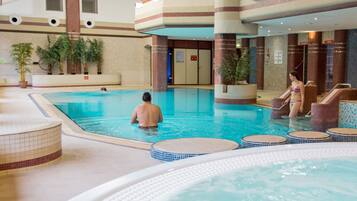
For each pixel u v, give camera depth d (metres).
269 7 10.85
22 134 4.14
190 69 22.92
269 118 9.55
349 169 3.56
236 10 12.15
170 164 3.19
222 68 12.46
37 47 19.38
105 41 21.03
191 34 16.98
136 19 15.85
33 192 3.44
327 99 8.45
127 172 4.00
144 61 22.09
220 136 7.52
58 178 3.84
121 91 17.50
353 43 14.27
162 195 2.57
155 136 7.45
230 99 12.42
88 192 2.50
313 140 5.09
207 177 3.00
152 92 16.94
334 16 10.45
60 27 19.83
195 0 13.20
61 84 19.06
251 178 3.19
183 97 14.77
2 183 3.72
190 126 8.57
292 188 3.22
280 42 17.67
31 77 19.31
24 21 19.03
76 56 20.02
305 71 16.78
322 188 3.22
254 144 4.82
